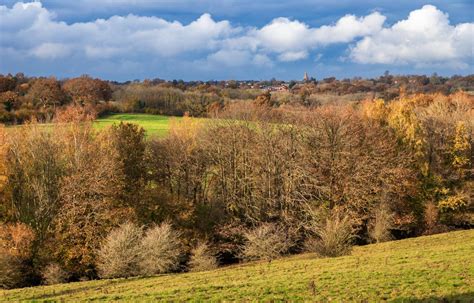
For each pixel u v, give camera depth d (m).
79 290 33.38
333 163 63.47
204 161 69.31
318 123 66.25
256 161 67.38
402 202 65.94
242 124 70.19
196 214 62.53
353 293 24.05
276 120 72.38
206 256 50.34
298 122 68.69
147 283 33.50
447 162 69.44
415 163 68.19
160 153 67.81
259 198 65.56
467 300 21.28
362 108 82.06
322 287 25.95
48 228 52.97
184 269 51.28
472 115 77.69
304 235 62.66
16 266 45.62
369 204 62.72
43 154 57.12
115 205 56.72
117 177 57.19
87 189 54.59
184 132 70.06
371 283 25.95
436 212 65.25
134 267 43.62
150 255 43.94
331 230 40.75
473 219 66.31
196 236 58.84
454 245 40.03
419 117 74.44
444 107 84.00
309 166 65.06
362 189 62.12
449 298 21.84
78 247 51.25
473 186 68.00
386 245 48.59
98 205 53.69
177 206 60.25
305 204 62.81
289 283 27.50
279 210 64.81
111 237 45.44
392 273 28.17
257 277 31.27
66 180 54.59
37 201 55.16
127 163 62.16
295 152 67.12
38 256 49.28
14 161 56.16
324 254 40.38
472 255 32.97
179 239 53.91
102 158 56.97
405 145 69.06
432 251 36.50
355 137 65.00
